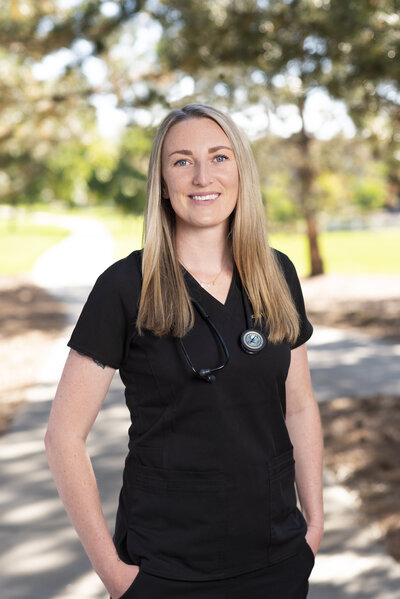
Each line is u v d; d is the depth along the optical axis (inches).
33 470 202.7
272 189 784.3
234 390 69.8
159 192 75.5
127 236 1958.7
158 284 71.0
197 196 74.1
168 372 69.4
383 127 394.3
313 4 276.4
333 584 135.4
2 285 844.6
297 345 80.7
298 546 73.7
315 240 883.4
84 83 437.7
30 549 152.3
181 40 322.0
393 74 262.4
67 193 1331.2
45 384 324.8
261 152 752.3
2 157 581.9
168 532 69.7
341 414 262.7
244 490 70.0
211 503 69.3
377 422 247.9
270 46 291.4
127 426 246.2
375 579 137.0
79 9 361.1
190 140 74.6
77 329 71.6
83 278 914.7
